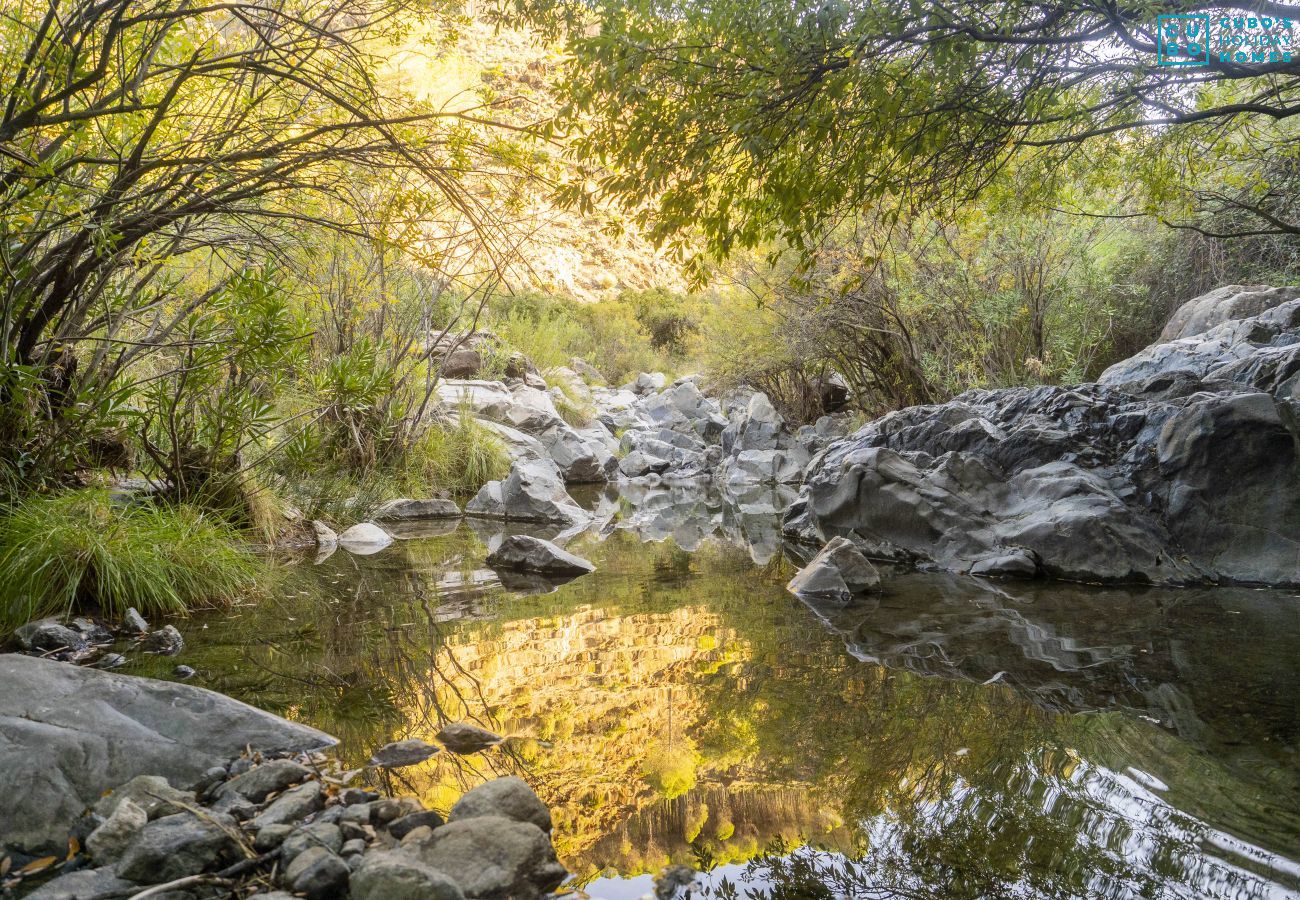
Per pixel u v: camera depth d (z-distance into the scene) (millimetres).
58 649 3895
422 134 4832
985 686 3484
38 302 4969
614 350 25234
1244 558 5309
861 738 3006
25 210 4270
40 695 2748
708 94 3453
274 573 5996
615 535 8125
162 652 4039
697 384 19422
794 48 3367
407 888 1900
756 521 9078
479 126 4805
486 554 7004
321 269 8195
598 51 3311
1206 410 5566
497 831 2178
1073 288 9359
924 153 4137
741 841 2307
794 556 6820
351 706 3375
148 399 5801
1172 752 2725
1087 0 3490
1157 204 6004
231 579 5203
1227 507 5426
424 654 4113
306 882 2002
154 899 1974
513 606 5129
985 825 2336
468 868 2080
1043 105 4219
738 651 4141
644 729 3158
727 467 13711
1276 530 5273
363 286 9453
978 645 4086
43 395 5070
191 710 2865
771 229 3930
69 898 1960
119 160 4332
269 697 3457
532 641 4359
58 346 5223
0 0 4691
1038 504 6027
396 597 5352
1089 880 2029
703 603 5188
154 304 5633
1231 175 6668
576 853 2264
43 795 2357
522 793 2418
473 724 3211
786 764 2812
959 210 6633
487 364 14672
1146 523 5617
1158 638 4047
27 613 4164
